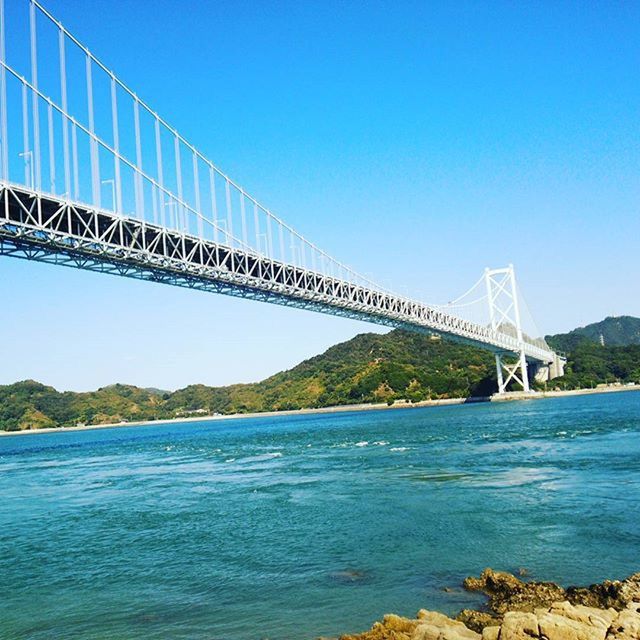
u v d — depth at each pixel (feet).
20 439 439.22
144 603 42.93
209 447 183.52
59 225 122.21
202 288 165.07
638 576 39.29
